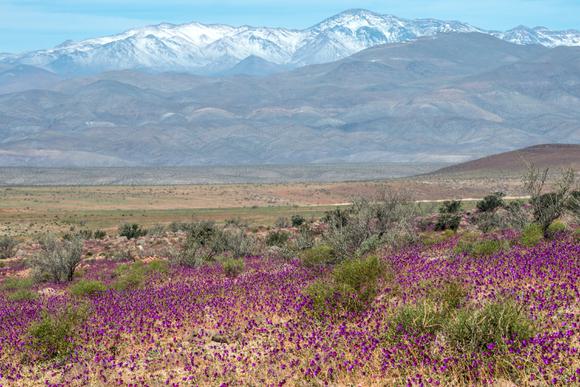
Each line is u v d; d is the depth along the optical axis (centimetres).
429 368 1148
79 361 1598
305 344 1438
